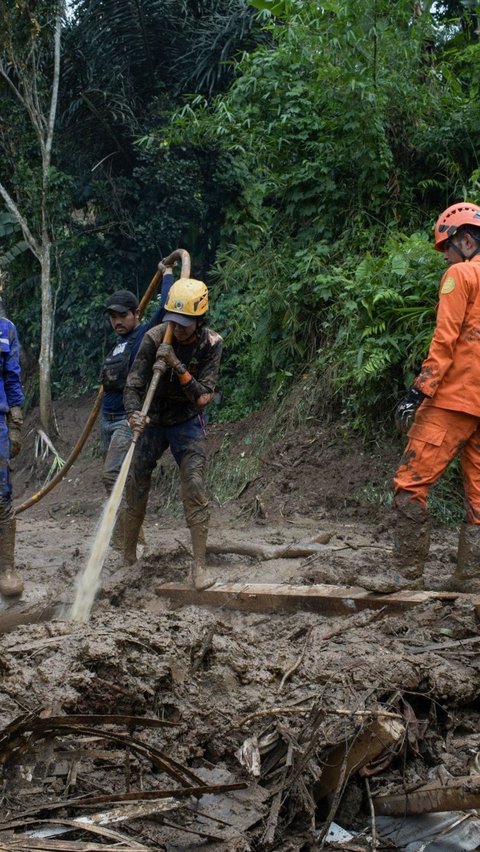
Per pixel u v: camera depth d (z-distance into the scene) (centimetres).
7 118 1175
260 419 888
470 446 449
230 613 457
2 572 493
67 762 291
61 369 1213
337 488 748
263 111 887
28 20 1090
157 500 877
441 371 427
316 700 324
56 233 1159
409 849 285
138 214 1133
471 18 959
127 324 601
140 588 496
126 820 262
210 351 486
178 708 323
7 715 302
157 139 1054
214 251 1134
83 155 1170
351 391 790
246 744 300
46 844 245
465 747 329
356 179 866
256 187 930
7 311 1256
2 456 493
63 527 830
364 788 310
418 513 445
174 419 489
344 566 511
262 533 682
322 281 786
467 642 376
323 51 818
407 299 723
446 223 451
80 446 612
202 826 271
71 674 321
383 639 382
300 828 290
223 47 1123
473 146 850
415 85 865
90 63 1161
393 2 881
